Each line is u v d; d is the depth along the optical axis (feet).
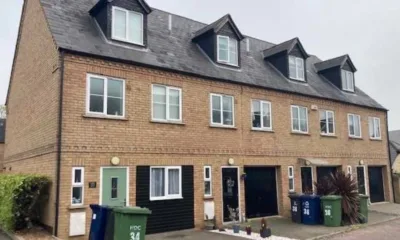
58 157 35.01
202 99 47.29
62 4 44.16
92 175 36.88
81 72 37.50
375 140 74.13
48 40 40.37
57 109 36.01
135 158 40.11
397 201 75.20
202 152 46.19
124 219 27.22
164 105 43.70
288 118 57.47
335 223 45.34
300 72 64.03
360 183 68.74
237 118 50.72
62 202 34.65
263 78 56.54
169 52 47.96
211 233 40.88
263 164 52.85
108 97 39.19
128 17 44.34
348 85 73.67
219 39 53.06
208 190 46.39
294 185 56.34
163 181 42.34
